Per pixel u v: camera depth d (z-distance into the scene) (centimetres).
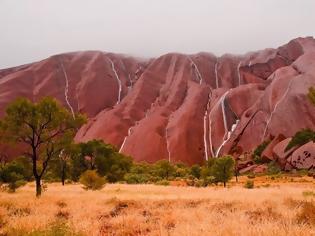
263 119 16788
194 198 2177
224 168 5191
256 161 13112
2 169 4369
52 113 2989
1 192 3272
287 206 1600
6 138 2938
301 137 11538
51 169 6538
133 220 1316
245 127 17425
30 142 2933
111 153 6606
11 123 2898
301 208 1430
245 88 19750
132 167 7931
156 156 17075
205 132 18688
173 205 1855
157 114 19875
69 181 6150
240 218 1199
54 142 3073
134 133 18438
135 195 2575
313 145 10500
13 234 1112
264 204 1697
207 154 17762
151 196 2420
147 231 1151
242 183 5916
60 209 1741
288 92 15888
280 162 11475
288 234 905
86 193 2909
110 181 6419
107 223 1309
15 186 3456
